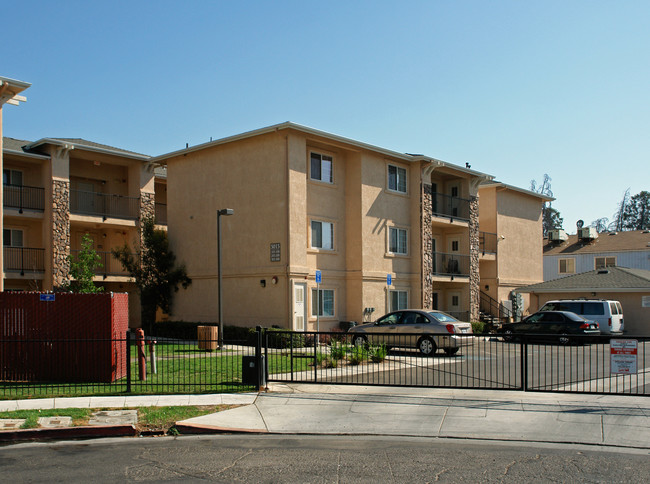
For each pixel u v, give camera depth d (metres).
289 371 14.97
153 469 7.19
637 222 85.88
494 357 19.34
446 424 9.55
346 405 10.89
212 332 19.95
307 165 25.05
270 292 23.42
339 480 6.72
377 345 17.52
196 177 26.77
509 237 37.41
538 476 6.89
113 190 30.86
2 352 13.10
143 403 10.93
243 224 24.61
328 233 25.72
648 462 7.50
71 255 27.22
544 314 25.72
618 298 31.19
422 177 28.88
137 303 29.91
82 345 13.02
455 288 32.84
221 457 7.77
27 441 8.80
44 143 26.22
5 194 26.31
